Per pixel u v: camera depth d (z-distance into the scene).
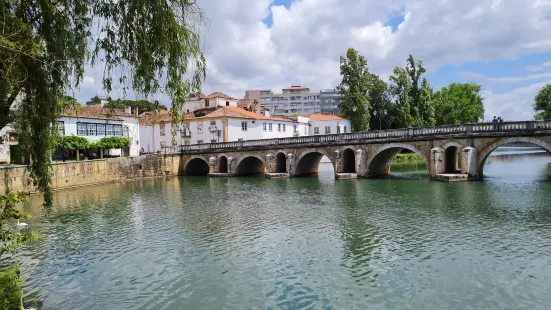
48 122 11.28
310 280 14.84
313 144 50.41
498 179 39.62
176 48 10.59
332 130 87.06
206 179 53.66
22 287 14.81
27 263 17.48
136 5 10.27
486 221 22.22
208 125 68.31
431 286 13.94
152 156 58.19
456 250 17.44
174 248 19.25
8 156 39.16
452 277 14.62
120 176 53.28
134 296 13.94
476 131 38.34
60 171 43.69
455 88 89.94
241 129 69.50
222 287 14.49
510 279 14.24
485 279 14.33
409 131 43.03
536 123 34.53
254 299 13.43
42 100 10.55
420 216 24.09
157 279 15.41
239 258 17.48
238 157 57.25
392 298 13.15
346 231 21.16
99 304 13.37
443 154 41.09
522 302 12.54
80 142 50.38
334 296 13.44
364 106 71.88
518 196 29.50
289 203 30.62
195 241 20.33
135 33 10.38
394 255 17.12
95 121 54.88
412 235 19.97
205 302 13.34
